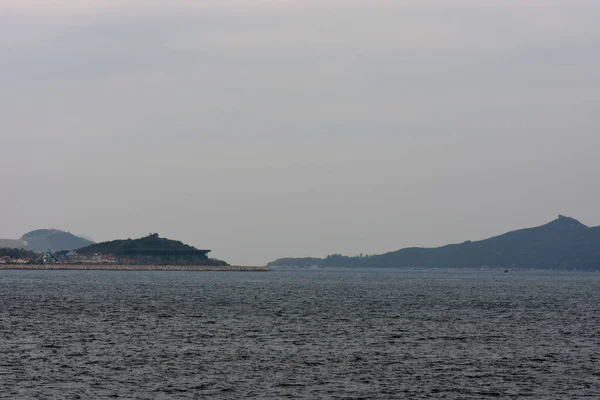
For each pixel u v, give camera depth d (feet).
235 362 245.86
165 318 392.68
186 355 258.78
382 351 272.92
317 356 259.60
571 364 249.14
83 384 209.15
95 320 377.30
